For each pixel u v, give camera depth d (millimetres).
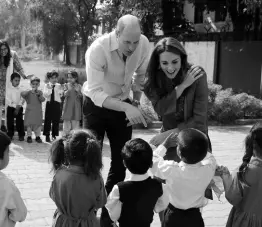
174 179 2926
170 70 3088
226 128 9547
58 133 7762
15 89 7398
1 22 23438
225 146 7723
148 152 2844
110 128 3938
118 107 3418
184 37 16250
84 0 18641
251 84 14258
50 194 2926
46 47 24047
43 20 20484
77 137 2877
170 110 3213
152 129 8992
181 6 17375
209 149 3270
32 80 7336
